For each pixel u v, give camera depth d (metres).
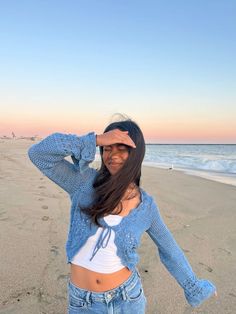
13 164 15.77
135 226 1.88
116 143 1.84
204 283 2.13
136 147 1.87
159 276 4.02
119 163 1.88
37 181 10.05
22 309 3.18
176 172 15.59
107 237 1.85
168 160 27.66
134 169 1.87
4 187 8.62
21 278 3.73
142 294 2.03
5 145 44.91
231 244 5.33
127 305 1.92
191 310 3.38
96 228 1.86
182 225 6.27
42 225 5.53
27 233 5.09
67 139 1.88
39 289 3.54
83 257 1.91
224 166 20.31
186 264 2.08
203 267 4.43
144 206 1.93
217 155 38.81
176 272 2.07
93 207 1.85
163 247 2.06
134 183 1.96
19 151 29.89
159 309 3.37
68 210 6.57
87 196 1.93
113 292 1.89
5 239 4.78
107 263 1.87
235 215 7.16
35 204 6.86
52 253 4.43
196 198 8.88
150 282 3.88
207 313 3.36
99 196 1.86
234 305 3.53
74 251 1.91
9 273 3.82
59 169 1.98
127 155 1.87
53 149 1.87
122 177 1.84
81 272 1.92
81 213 1.91
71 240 1.94
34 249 4.51
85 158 1.86
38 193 8.07
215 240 5.49
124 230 1.85
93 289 1.90
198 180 12.51
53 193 8.20
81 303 1.93
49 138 1.90
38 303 3.30
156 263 4.37
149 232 2.05
